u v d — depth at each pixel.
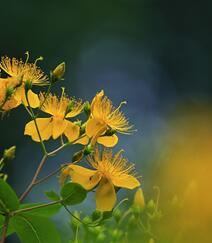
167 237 0.92
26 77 0.99
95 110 0.97
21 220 0.97
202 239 0.84
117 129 0.98
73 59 3.15
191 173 0.87
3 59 1.01
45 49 3.07
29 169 2.82
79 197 0.94
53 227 0.97
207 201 0.84
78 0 3.19
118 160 0.97
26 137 2.79
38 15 3.06
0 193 0.94
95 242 1.05
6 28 3.02
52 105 0.98
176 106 1.02
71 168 0.96
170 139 0.97
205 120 0.96
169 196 0.90
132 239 1.04
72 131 0.98
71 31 3.15
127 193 1.15
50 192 0.96
